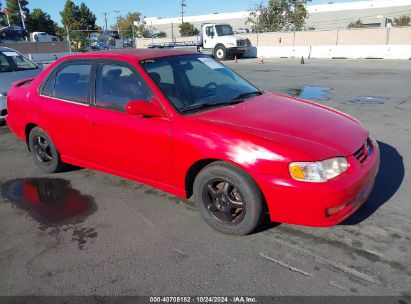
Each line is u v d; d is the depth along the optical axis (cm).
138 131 349
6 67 754
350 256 286
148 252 304
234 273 274
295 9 3497
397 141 553
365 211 350
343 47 2353
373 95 930
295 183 274
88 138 399
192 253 301
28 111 460
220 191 317
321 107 386
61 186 439
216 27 2516
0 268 292
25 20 5544
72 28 5653
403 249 292
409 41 2258
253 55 2769
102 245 317
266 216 342
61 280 275
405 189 392
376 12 5194
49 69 447
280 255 292
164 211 371
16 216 373
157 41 3538
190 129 316
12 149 589
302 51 2531
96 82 390
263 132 297
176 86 359
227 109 346
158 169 350
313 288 255
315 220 281
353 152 295
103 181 449
